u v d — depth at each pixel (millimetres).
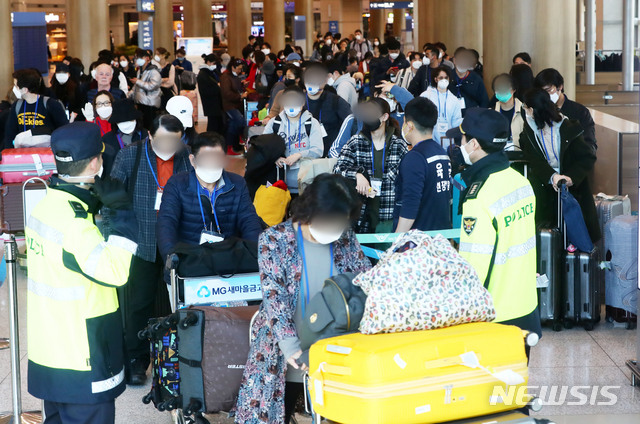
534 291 4172
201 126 21688
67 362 3641
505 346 3283
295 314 3760
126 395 5574
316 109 8352
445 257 3373
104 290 3742
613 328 6848
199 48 30859
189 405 4234
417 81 13461
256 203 6523
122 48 32531
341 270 3797
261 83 18453
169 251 4699
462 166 5375
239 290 4781
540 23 11828
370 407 3053
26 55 23188
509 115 8133
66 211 3604
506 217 3961
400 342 3148
